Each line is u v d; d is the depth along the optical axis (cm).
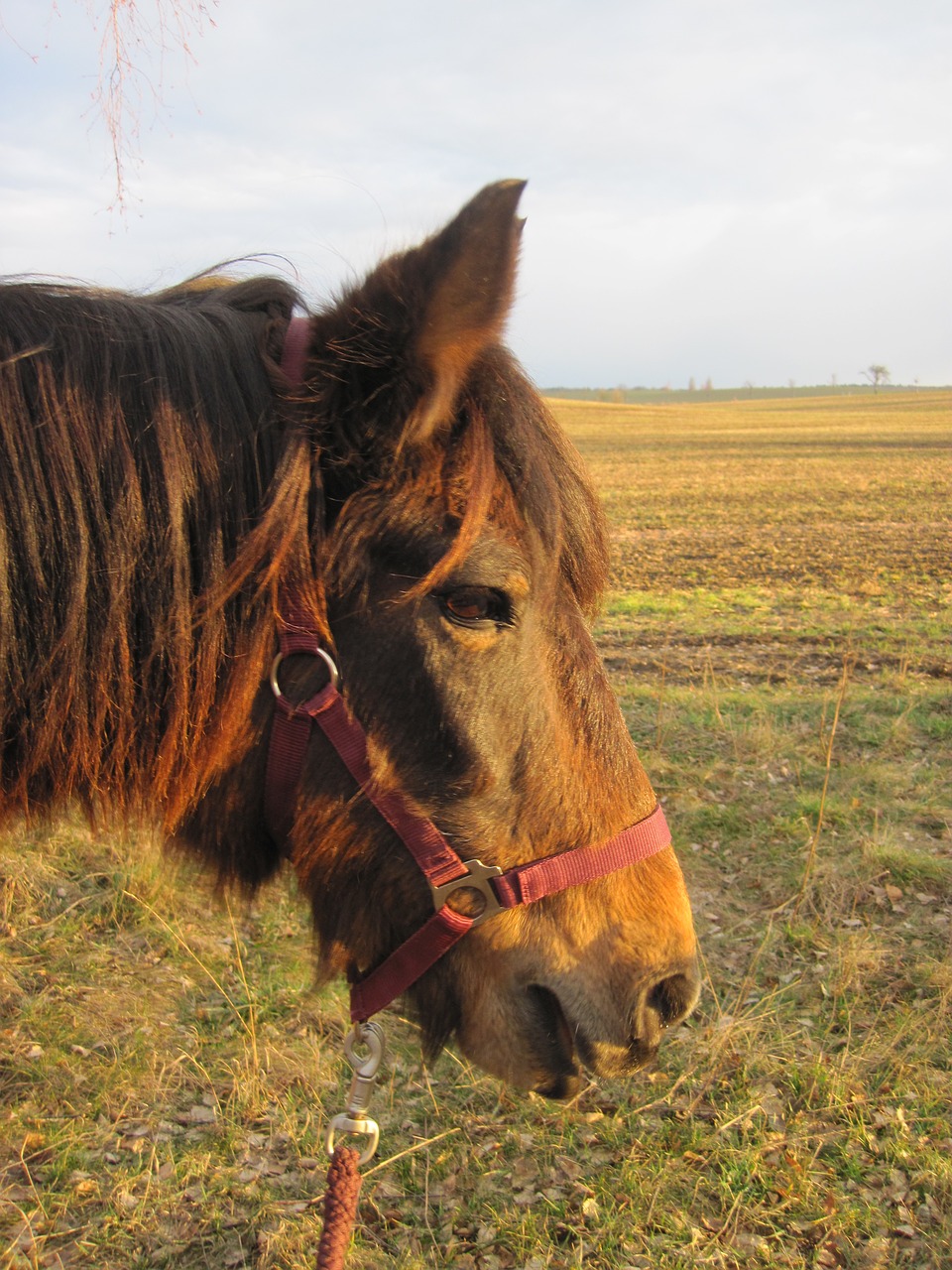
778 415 7250
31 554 147
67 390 149
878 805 486
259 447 153
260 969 366
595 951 167
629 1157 275
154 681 152
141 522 148
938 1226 250
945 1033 326
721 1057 313
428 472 149
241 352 158
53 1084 298
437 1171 273
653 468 3372
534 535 153
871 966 363
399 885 162
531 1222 252
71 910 388
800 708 636
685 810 489
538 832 161
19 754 153
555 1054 170
